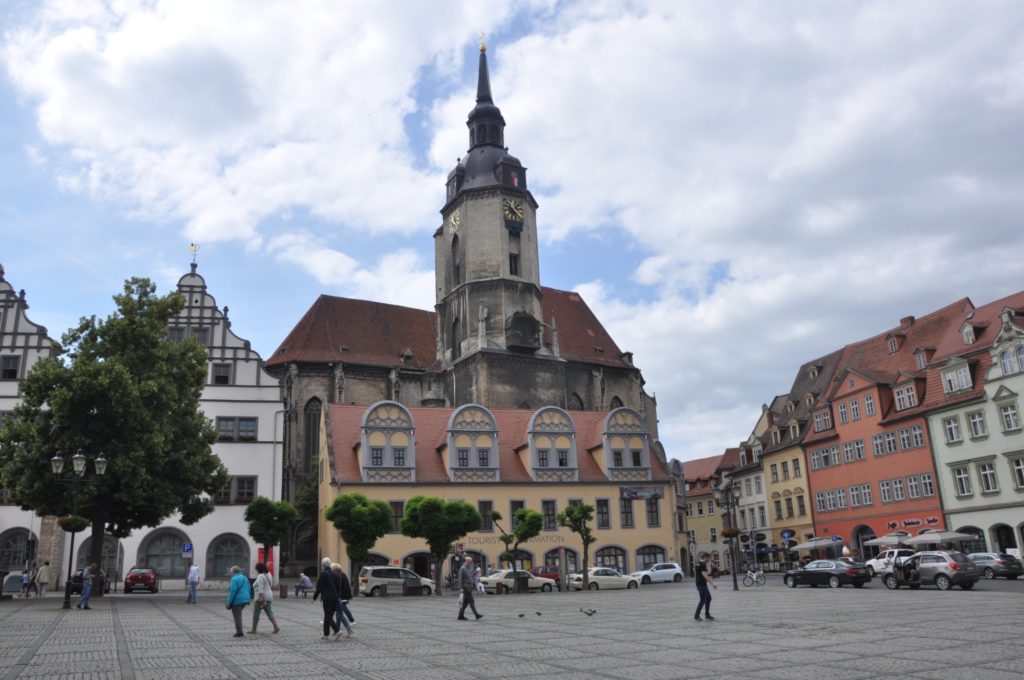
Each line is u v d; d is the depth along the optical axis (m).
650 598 39.59
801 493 79.06
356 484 58.06
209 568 59.41
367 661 17.14
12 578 43.66
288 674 15.33
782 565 76.25
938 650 17.20
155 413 42.94
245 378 64.38
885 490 67.38
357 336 86.06
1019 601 30.64
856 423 71.38
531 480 62.84
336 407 63.97
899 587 42.69
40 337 61.25
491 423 63.19
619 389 93.25
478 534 59.94
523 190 89.12
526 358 83.06
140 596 45.97
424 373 85.62
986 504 57.56
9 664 16.81
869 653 17.03
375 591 46.06
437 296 92.75
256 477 62.22
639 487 65.62
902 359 70.50
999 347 57.47
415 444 62.06
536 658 17.41
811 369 85.69
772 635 20.98
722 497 47.97
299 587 46.38
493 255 85.94
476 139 92.75
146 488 41.19
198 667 16.31
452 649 19.23
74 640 21.45
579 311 100.75
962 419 60.12
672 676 14.62
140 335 43.31
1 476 40.94
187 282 66.25
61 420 39.78
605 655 17.73
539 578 52.47
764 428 91.19
